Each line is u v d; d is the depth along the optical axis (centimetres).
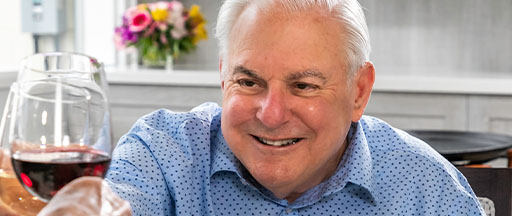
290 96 107
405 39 405
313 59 105
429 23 402
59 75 66
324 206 123
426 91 323
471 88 318
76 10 380
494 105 319
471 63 399
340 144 114
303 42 105
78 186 63
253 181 123
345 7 109
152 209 117
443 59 402
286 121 107
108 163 67
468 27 397
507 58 394
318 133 109
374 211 123
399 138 131
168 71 348
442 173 126
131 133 128
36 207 75
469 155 191
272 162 110
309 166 111
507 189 138
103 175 68
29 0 346
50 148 65
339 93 109
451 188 125
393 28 405
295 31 105
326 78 107
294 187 116
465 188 130
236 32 109
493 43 395
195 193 123
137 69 364
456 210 124
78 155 65
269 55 105
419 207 124
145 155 122
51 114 65
